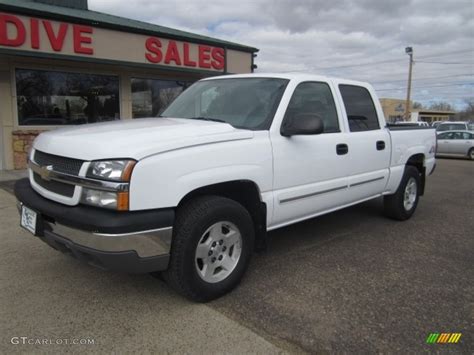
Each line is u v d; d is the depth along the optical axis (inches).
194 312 122.0
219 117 154.2
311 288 139.6
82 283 140.3
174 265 119.2
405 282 146.3
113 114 454.0
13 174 363.6
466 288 142.3
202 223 121.1
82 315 119.2
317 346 105.8
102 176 106.5
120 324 114.7
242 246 135.3
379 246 186.2
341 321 118.2
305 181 156.3
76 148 114.7
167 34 435.8
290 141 148.6
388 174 207.3
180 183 114.7
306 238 195.8
